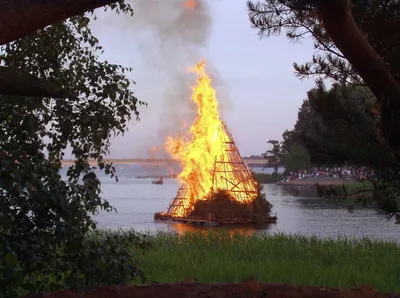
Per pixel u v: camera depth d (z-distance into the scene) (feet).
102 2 11.01
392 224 79.41
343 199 21.02
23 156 15.80
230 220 84.12
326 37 21.63
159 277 29.60
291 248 41.86
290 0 14.73
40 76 18.25
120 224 81.46
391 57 18.66
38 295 11.21
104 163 18.13
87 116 17.58
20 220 15.75
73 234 16.20
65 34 18.34
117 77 18.07
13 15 10.48
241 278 29.94
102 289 11.10
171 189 263.29
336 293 11.24
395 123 15.67
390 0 19.15
